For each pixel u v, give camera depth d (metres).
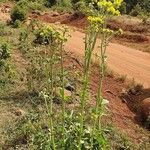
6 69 15.18
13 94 12.99
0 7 45.72
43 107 11.90
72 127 7.46
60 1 54.94
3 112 11.53
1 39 21.56
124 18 39.12
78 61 19.02
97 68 18.38
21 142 9.80
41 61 15.28
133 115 14.04
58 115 10.74
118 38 32.31
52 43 7.40
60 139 7.31
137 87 17.55
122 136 11.19
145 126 13.09
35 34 21.41
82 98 6.47
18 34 24.30
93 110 6.80
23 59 17.55
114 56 24.47
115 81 17.88
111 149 10.35
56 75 13.41
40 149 8.03
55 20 43.50
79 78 14.67
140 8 52.47
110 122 12.16
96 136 7.18
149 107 14.42
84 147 7.06
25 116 11.05
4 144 9.70
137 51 27.45
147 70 22.14
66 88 13.62
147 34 34.59
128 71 21.30
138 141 11.66
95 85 16.23
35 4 50.34
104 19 6.23
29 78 14.48
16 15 32.34
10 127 10.51
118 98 15.70
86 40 6.52
